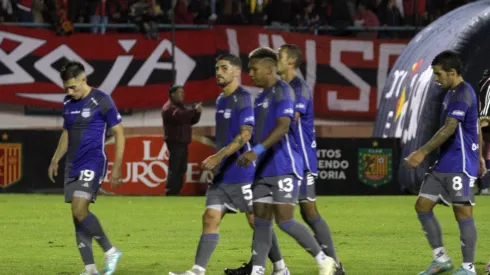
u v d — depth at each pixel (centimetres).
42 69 5781
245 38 5906
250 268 2267
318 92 5978
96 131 2123
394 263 2505
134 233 3278
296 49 2120
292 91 1964
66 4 5906
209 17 6088
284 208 1970
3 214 3994
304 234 1994
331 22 6066
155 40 5862
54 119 5841
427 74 4891
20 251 2762
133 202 4669
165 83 5884
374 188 5072
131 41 5856
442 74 2144
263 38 5928
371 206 4419
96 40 5825
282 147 1969
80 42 5812
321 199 4838
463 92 2130
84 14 5953
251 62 1989
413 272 2334
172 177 5050
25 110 5809
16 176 5134
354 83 6000
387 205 4475
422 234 3241
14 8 5884
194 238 3122
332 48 5991
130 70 5859
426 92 4791
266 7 6103
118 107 5847
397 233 3272
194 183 5122
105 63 5834
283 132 1923
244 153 1914
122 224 3597
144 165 5125
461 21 5025
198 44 5900
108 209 4269
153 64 5872
